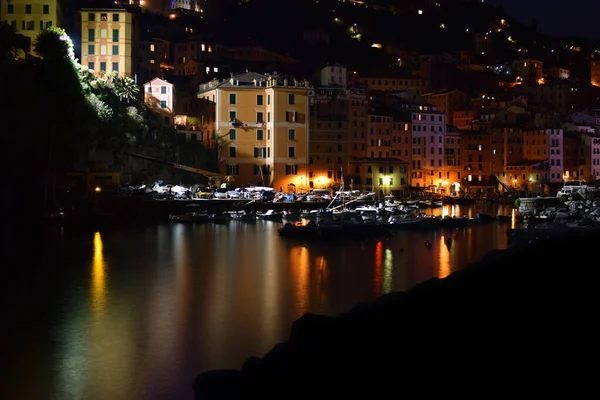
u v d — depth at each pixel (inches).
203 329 1895.9
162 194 5753.0
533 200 6717.5
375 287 2534.5
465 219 5241.1
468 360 1070.4
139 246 3683.6
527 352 1069.8
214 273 2829.7
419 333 1161.4
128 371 1552.7
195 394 1136.2
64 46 5374.0
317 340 1173.7
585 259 1370.6
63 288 2459.4
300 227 4217.5
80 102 5290.4
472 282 1343.5
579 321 1138.0
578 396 961.5
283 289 2484.0
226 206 5866.1
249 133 7327.8
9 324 1941.4
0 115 4392.2
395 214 5728.3
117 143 5920.3
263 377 1104.8
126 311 2110.0
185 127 7130.9
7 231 4252.0
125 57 7017.7
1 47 4820.4
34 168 4845.0
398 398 1013.2
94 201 5290.4
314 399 1040.8
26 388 1451.8
